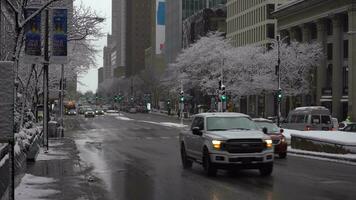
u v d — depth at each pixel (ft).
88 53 138.31
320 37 273.33
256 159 55.47
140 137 146.61
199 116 63.62
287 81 259.60
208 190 46.37
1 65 22.47
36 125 136.15
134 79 560.61
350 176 56.70
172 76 329.72
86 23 92.07
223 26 405.18
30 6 62.08
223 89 203.62
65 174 55.21
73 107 425.69
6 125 22.49
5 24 75.31
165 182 52.08
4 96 22.45
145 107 489.67
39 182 48.47
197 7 520.01
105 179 54.39
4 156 36.83
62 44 77.92
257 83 258.57
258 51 272.51
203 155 58.29
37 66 120.57
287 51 257.75
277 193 44.37
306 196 42.68
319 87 271.08
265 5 325.42
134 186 49.14
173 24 543.80
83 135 155.02
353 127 123.54
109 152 92.43
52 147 97.35
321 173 59.72
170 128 200.85
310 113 137.80
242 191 45.62
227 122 60.75
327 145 84.23
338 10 255.50
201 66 281.54
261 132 58.59
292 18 298.76
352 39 244.42
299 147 93.15
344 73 263.29
